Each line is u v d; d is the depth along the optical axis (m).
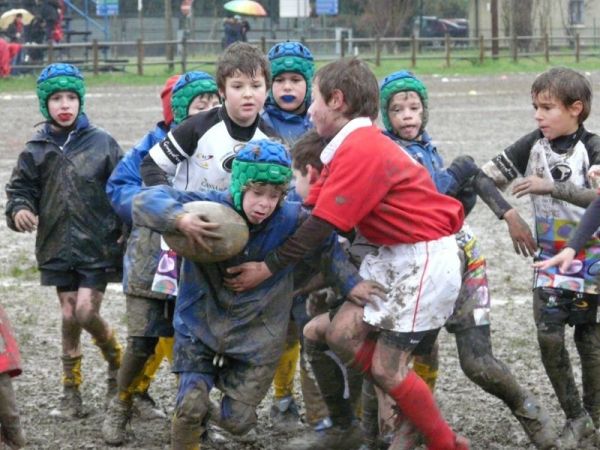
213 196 13.07
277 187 12.60
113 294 25.27
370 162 12.74
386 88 14.90
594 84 80.38
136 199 12.70
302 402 17.59
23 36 92.50
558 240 15.18
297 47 16.25
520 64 103.81
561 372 15.41
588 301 15.21
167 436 16.12
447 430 13.48
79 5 132.50
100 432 16.28
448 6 168.38
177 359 13.22
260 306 13.03
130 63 93.19
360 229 13.26
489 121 58.34
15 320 23.12
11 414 13.02
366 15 140.50
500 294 25.02
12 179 16.95
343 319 13.22
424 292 12.95
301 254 12.74
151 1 143.62
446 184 14.65
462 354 14.20
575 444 15.30
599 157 14.98
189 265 13.08
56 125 16.95
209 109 15.02
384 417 14.23
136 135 51.88
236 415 13.07
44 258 16.98
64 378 17.25
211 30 138.25
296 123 16.31
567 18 162.62
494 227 32.69
